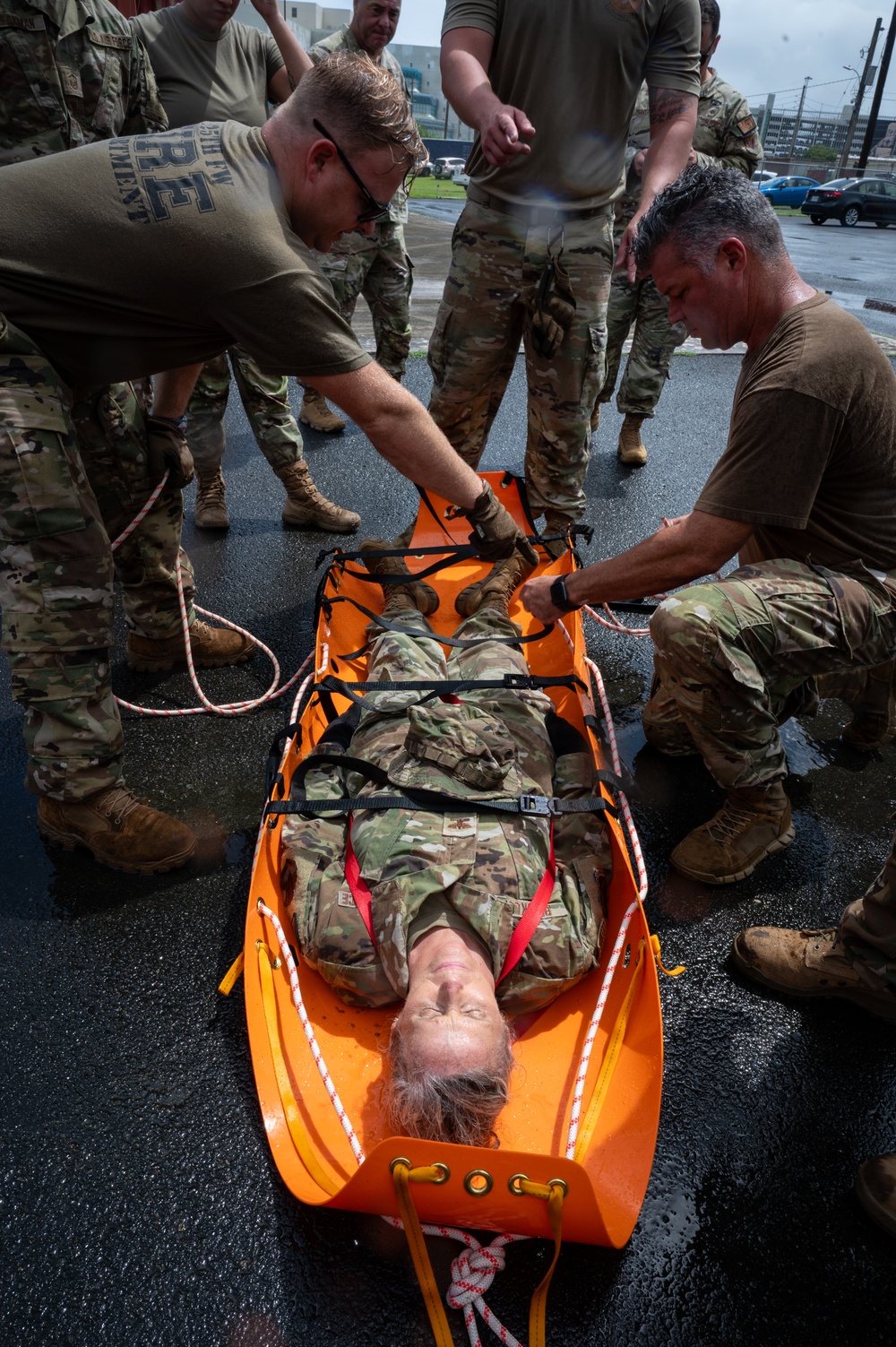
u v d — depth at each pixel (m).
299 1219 1.79
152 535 3.13
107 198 1.96
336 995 2.10
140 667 3.51
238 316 2.00
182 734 3.21
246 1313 1.64
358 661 3.20
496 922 1.98
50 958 2.33
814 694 2.71
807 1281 1.73
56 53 2.36
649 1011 1.82
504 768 2.27
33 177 1.98
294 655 3.67
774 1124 2.03
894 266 15.20
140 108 2.72
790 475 2.28
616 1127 1.73
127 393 2.84
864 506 2.45
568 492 3.93
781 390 2.23
